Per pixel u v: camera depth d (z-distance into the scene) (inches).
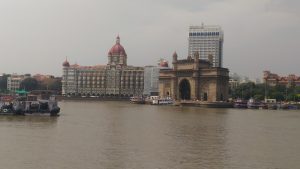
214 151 2233.0
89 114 4975.4
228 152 2210.9
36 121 3759.8
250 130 3334.2
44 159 1924.2
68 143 2405.3
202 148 2325.3
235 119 4520.2
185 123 3841.0
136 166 1824.6
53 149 2187.5
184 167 1823.3
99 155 2043.6
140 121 3998.5
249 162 1956.2
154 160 1956.2
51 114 4483.3
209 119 4414.4
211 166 1855.3
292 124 4005.9
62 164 1829.5
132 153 2119.8
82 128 3223.4
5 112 4399.6
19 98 4640.8
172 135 2878.9
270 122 4215.1
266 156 2114.9
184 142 2546.8
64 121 3843.5
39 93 5123.0
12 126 3277.6
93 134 2844.5
